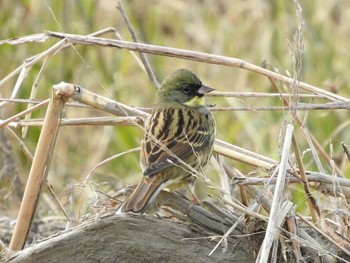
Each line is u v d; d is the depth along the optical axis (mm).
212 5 18375
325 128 15469
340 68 16812
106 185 13859
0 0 16875
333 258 10539
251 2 17797
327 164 13359
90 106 11461
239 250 10594
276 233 9938
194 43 17906
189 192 11703
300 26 10641
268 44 17000
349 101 11641
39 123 11852
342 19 17328
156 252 10578
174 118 11648
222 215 10656
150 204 10648
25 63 11633
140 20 17656
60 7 16844
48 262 10578
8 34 16703
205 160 11602
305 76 16688
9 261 10594
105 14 17641
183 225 10609
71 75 16562
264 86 16500
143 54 12562
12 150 14195
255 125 15719
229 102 16000
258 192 10852
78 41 11547
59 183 15016
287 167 10594
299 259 10297
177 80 12125
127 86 16844
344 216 10727
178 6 18391
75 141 16156
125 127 15617
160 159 10773
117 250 10562
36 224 12922
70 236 10500
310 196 10875
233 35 17641
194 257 10594
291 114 10773
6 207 14055
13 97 11516
